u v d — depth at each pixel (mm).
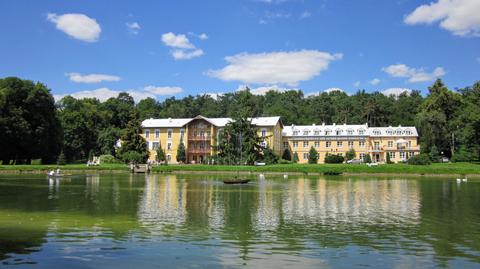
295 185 63094
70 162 141625
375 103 174750
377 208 37469
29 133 108062
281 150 143375
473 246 23109
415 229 27703
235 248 22359
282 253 21484
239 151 114062
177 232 26250
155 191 52031
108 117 176750
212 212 34469
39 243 23156
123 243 23281
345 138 140125
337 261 20172
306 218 31828
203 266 19281
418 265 19609
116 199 43125
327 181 72688
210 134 135000
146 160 120625
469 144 115062
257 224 29125
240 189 55688
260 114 190500
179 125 138125
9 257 20484
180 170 99688
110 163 123000
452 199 44719
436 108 134125
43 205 38156
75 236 24922
